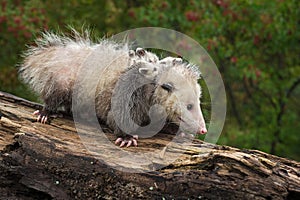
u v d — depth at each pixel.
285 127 16.55
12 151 6.97
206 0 14.02
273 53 15.55
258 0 14.07
